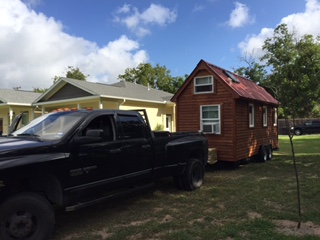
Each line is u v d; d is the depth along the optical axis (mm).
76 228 4652
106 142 4875
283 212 5223
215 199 6195
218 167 10719
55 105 21734
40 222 3896
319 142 20719
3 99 21719
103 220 5000
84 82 20391
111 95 18516
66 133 4336
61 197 4152
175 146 6488
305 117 35406
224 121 10766
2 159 3639
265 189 6965
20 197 3764
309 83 33188
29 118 23578
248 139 11492
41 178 4121
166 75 53219
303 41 35500
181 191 6930
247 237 4145
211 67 11336
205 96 11344
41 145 4016
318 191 6672
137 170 5469
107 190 4902
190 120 11789
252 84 14492
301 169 9836
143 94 23047
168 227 4602
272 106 14625
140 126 5703
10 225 3668
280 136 29109
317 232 4309
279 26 36500
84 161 4438
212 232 4324
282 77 34812
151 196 6512
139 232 4410
